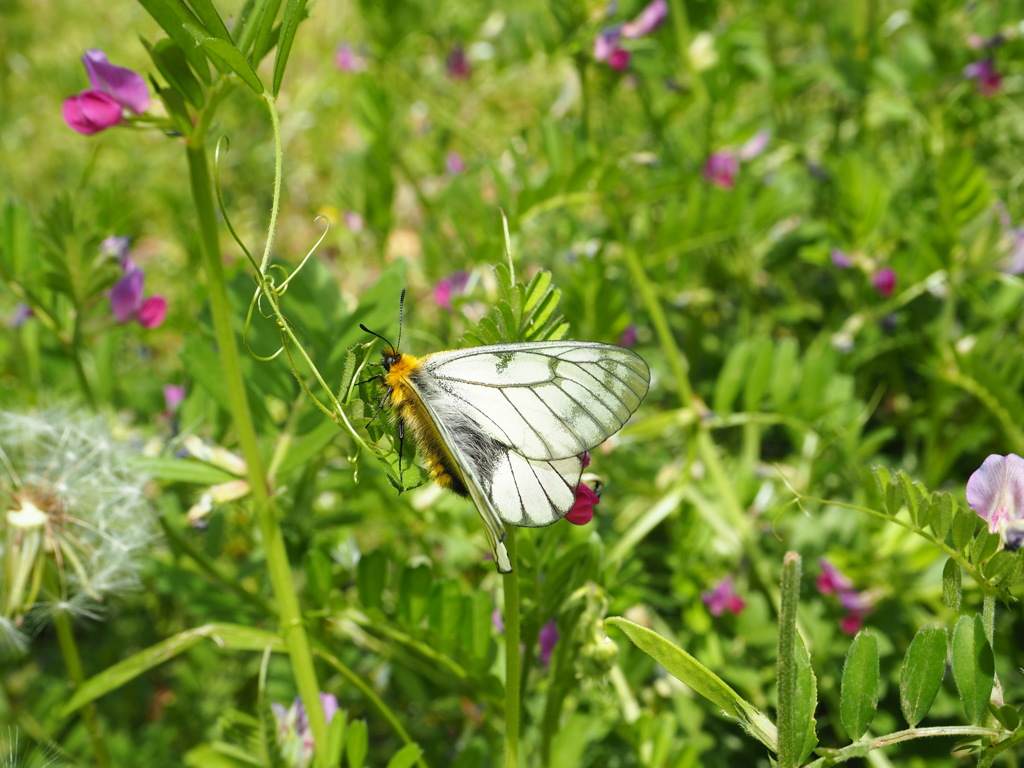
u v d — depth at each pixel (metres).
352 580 0.27
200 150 0.20
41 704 0.31
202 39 0.16
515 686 0.18
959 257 0.32
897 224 0.35
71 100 0.20
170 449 0.26
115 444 0.24
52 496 0.22
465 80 0.46
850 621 0.29
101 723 0.30
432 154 0.45
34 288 0.28
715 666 0.28
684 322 0.38
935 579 0.28
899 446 0.36
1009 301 0.34
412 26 0.43
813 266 0.40
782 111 0.43
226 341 0.21
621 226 0.31
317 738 0.21
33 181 0.54
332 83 0.54
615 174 0.30
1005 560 0.16
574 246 0.37
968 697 0.16
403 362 0.17
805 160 0.41
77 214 0.26
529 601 0.22
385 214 0.40
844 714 0.16
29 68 0.61
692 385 0.37
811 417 0.31
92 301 0.27
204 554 0.28
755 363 0.31
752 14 0.40
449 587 0.23
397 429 0.18
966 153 0.30
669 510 0.29
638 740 0.24
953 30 0.38
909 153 0.41
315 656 0.28
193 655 0.32
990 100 0.38
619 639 0.26
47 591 0.23
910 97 0.38
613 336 0.30
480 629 0.23
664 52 0.40
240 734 0.22
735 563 0.30
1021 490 0.16
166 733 0.30
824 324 0.39
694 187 0.33
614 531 0.31
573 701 0.27
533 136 0.39
